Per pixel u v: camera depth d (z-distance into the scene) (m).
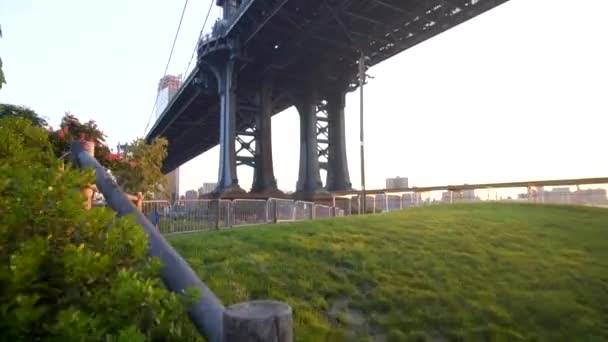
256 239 9.82
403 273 7.75
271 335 1.53
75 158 4.57
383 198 31.12
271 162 46.44
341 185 49.03
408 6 37.00
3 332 1.29
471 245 9.82
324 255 8.54
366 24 41.06
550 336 5.82
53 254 1.65
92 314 1.43
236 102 46.47
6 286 1.35
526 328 5.98
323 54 45.75
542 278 7.81
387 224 12.15
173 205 13.87
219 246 9.16
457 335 5.66
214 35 45.69
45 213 1.80
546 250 9.71
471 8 36.72
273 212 19.67
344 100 51.72
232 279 6.90
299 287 6.80
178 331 1.76
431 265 8.20
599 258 9.20
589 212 16.11
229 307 1.65
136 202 9.82
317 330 5.50
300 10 38.25
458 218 13.66
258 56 46.59
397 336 5.55
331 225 11.80
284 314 1.59
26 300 1.36
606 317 6.45
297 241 9.54
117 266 1.81
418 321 5.96
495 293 7.02
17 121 3.09
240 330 1.52
